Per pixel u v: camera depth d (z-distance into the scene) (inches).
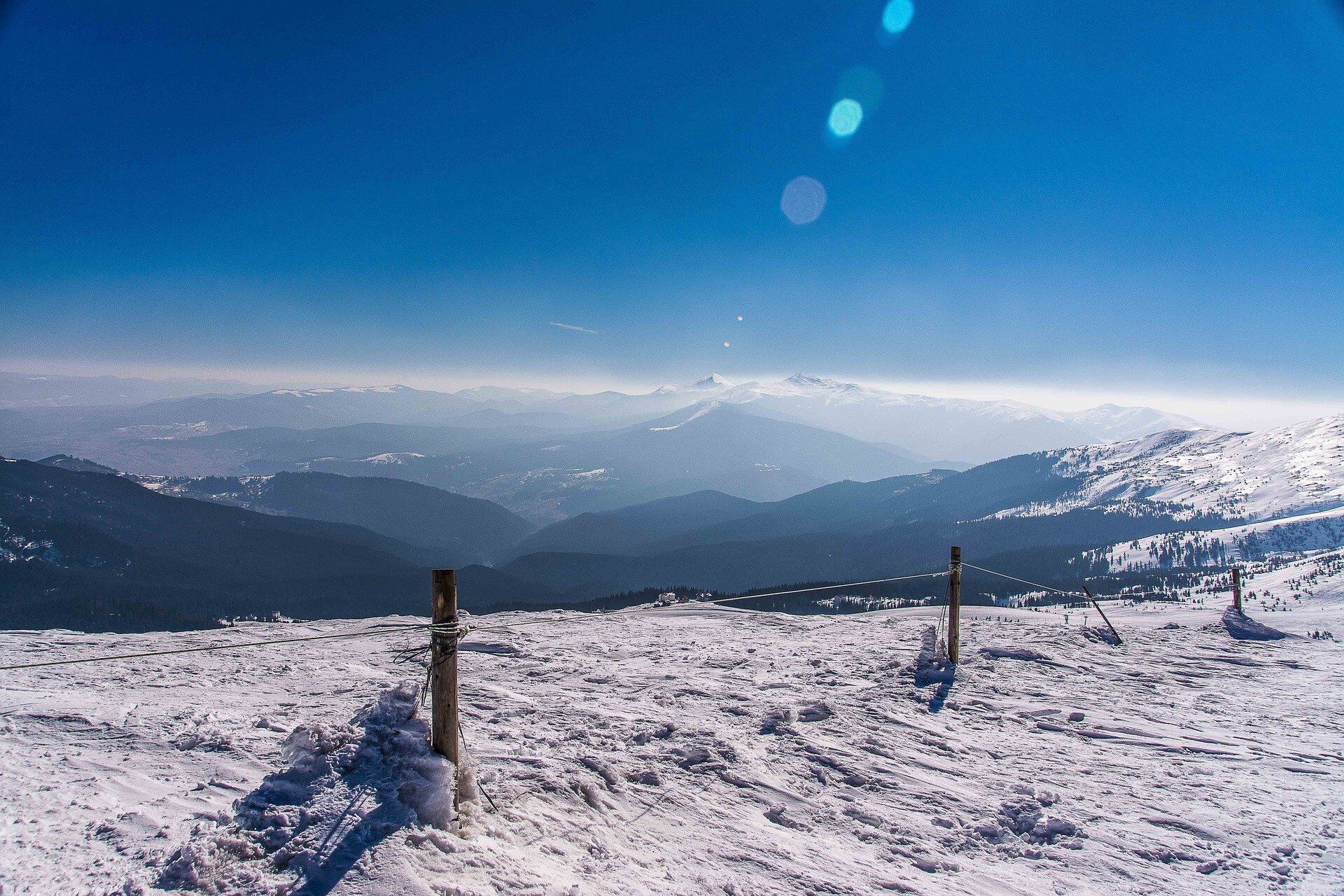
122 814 188.4
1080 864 214.7
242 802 174.4
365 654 457.1
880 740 318.7
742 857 206.4
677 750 287.3
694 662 467.8
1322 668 487.2
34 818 183.9
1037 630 600.1
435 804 179.8
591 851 194.9
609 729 307.3
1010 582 5625.0
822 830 231.9
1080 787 274.1
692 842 213.5
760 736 316.2
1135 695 411.8
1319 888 199.6
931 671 438.6
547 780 236.8
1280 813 252.2
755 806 246.2
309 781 180.1
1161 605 1024.2
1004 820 243.8
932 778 279.9
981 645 515.5
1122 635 596.1
